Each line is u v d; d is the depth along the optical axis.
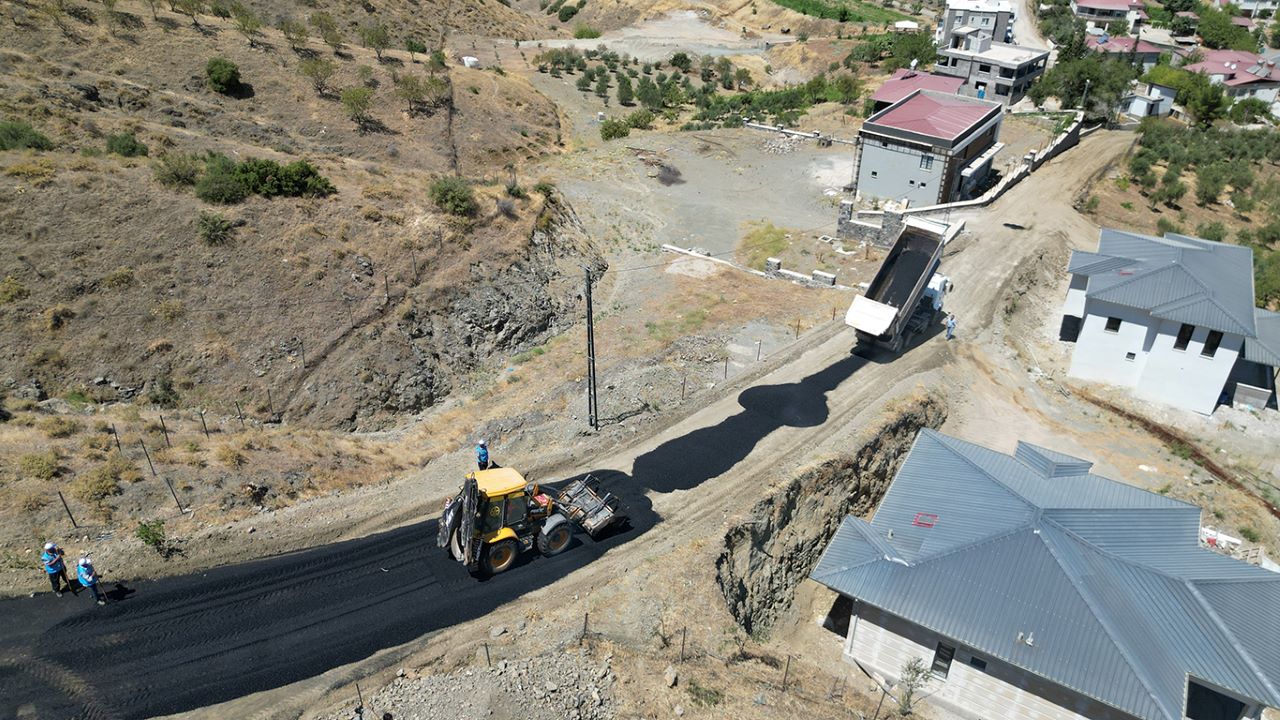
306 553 24.58
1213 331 36.28
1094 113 79.12
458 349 36.62
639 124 79.62
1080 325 44.06
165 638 21.06
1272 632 22.55
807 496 30.02
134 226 34.44
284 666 20.59
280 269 35.28
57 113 43.47
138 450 26.67
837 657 26.48
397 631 21.92
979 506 26.41
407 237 39.47
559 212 49.16
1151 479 34.06
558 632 22.30
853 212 57.25
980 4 106.44
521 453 30.59
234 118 56.31
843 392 35.97
